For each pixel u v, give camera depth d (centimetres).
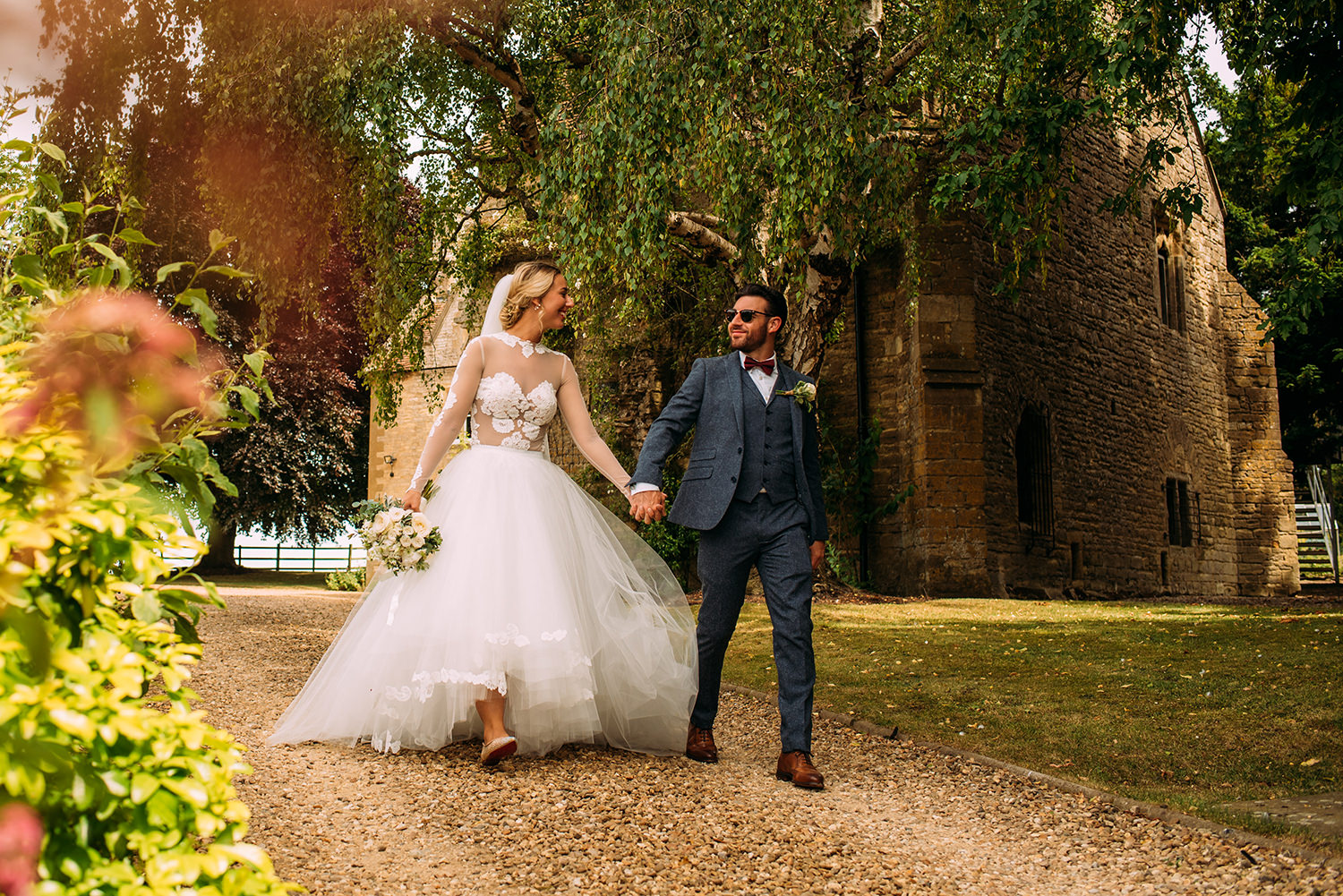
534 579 366
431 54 1091
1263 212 2620
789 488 388
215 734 160
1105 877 276
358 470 2317
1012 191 866
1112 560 1739
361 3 1015
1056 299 1650
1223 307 2295
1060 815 338
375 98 963
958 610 1032
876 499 1477
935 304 1399
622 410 1616
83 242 188
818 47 937
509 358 400
